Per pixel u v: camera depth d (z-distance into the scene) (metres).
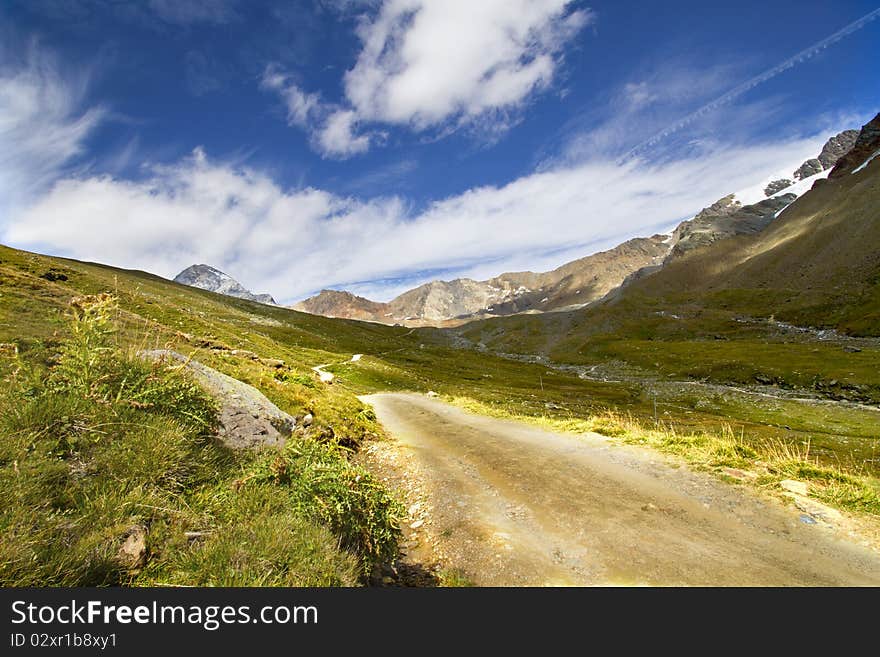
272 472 6.29
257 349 58.59
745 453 10.34
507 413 25.59
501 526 8.28
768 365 105.25
